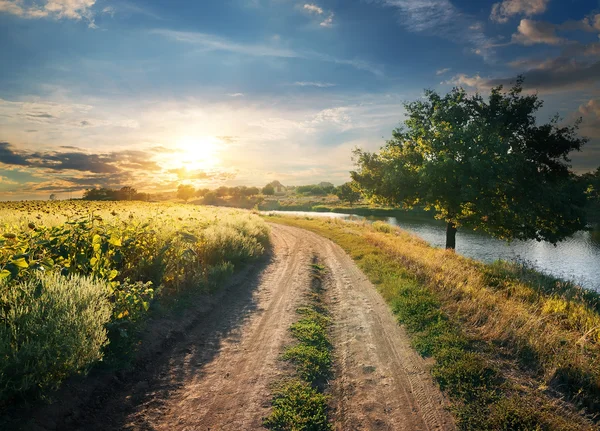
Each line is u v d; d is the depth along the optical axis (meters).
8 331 4.03
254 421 4.24
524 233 21.23
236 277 11.38
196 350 6.23
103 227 7.59
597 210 51.62
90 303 4.99
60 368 4.14
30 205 25.33
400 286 9.96
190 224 13.15
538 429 3.98
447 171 19.50
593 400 4.62
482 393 4.73
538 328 6.74
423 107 24.17
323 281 12.06
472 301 8.26
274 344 6.55
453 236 23.41
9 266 4.69
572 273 21.80
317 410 4.50
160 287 7.32
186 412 4.39
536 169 20.86
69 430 3.72
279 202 133.75
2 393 3.55
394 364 5.87
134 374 5.08
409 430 4.17
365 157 24.77
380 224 35.53
